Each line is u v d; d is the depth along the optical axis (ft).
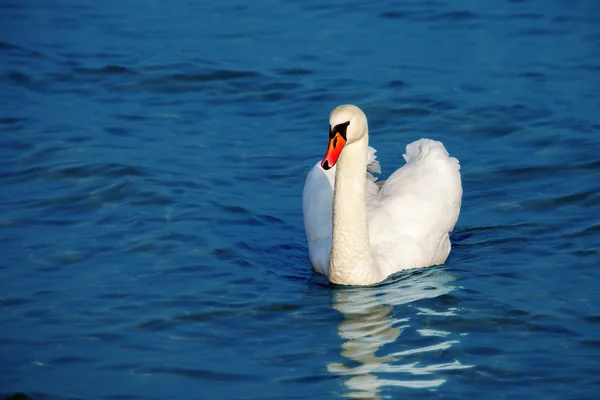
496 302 44.68
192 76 75.25
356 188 46.60
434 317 43.52
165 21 87.35
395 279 48.06
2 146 63.21
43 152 62.18
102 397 37.50
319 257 49.24
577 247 50.19
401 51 79.56
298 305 45.16
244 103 71.36
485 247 51.16
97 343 41.63
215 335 42.32
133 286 46.83
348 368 39.29
